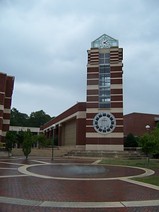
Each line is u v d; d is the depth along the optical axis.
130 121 68.31
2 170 20.95
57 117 71.88
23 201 10.18
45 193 11.90
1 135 50.34
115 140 47.66
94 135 48.41
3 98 50.91
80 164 29.67
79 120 53.50
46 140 58.66
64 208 9.30
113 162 33.59
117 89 49.53
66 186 14.18
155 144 31.52
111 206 9.72
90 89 50.31
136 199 11.02
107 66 50.94
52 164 28.56
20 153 47.38
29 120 125.88
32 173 19.50
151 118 68.00
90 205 9.79
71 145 59.66
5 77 51.84
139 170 23.97
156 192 12.70
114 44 52.03
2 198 10.63
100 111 49.09
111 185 14.84
